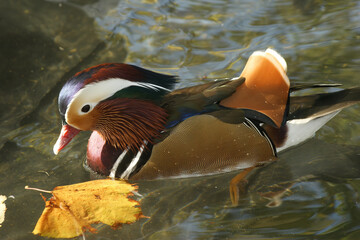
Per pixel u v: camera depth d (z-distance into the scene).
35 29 12.73
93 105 8.08
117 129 8.31
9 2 13.59
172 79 8.13
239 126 7.99
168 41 12.23
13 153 9.06
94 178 8.54
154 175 8.24
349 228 6.95
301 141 8.79
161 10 13.54
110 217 7.36
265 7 13.43
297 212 7.41
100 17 13.27
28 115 10.12
